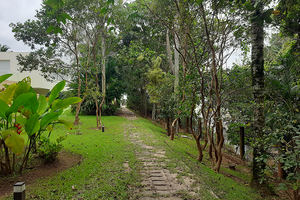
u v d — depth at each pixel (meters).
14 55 20.19
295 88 5.01
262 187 4.54
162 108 10.21
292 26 4.93
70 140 7.14
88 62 13.10
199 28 6.98
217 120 5.56
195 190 3.36
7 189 3.19
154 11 6.61
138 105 24.97
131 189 3.29
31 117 3.67
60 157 4.99
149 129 10.89
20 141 3.37
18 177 3.67
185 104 6.60
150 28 13.34
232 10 5.03
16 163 4.32
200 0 3.39
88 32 11.88
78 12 10.28
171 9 6.30
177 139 10.43
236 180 5.34
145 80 18.81
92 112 19.34
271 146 3.73
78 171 3.98
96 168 4.17
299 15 4.69
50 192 3.03
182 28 6.35
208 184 4.03
